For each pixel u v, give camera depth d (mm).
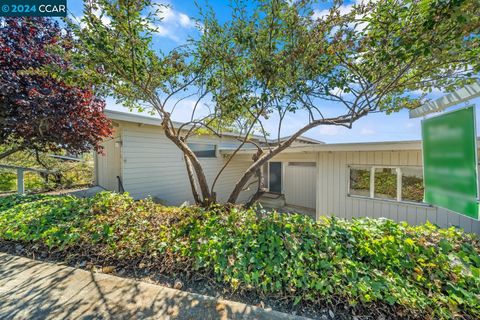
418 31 2041
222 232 2494
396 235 2305
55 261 2441
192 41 2877
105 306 1761
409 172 4828
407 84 2746
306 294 1842
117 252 2451
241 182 3711
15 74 3906
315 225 2525
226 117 3898
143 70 2848
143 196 6664
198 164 3809
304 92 2838
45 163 6512
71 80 2871
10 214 3277
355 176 5504
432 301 1711
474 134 1862
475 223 4250
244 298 1903
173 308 1754
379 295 1730
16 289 1946
